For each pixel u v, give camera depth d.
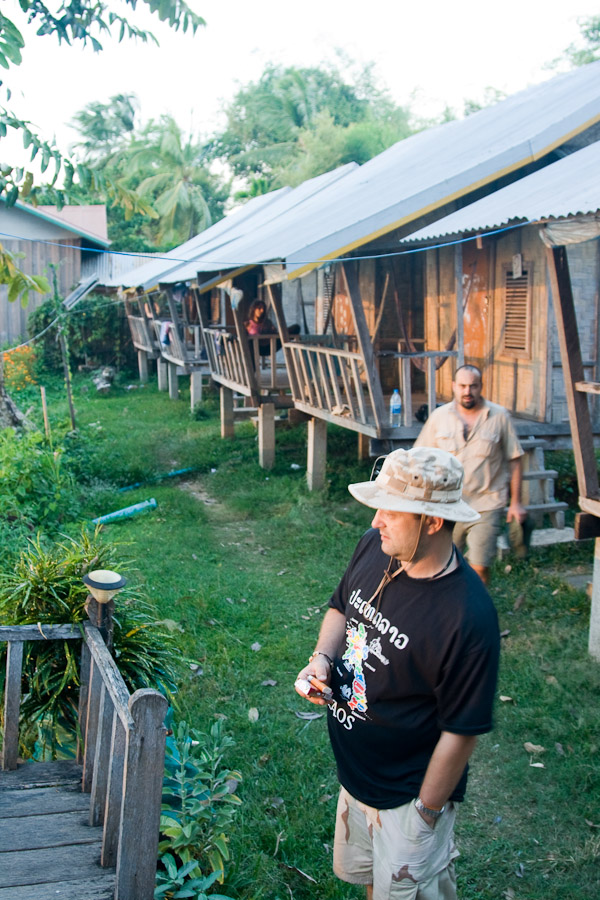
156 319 20.39
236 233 17.03
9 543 7.79
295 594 7.22
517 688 5.25
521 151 8.18
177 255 19.95
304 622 6.55
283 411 16.05
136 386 22.86
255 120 52.75
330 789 4.24
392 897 2.48
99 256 29.86
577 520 5.36
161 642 4.19
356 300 7.97
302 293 14.43
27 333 24.17
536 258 7.99
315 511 9.54
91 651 3.45
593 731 4.67
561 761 4.46
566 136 8.30
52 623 3.81
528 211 5.30
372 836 2.58
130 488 11.45
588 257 7.91
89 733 3.46
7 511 8.88
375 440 8.34
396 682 2.40
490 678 2.28
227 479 11.70
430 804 2.36
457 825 4.00
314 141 45.69
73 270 25.64
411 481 2.31
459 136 11.15
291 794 4.18
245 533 9.29
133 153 46.72
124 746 2.93
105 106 54.94
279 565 8.10
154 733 2.61
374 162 14.92
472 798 4.22
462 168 8.20
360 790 2.56
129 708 2.59
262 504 10.30
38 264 25.28
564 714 4.89
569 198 4.99
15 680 3.60
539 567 7.36
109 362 24.56
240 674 5.59
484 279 8.91
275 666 5.71
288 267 8.25
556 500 8.79
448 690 2.30
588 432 5.32
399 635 2.37
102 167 49.44
